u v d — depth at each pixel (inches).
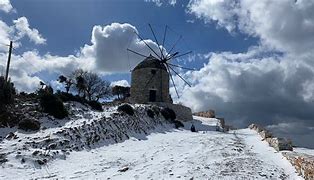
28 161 874.1
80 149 1068.5
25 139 1040.2
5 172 798.5
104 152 1074.7
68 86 2495.1
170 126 1904.5
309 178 724.7
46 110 1305.4
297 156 893.8
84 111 1477.6
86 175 816.9
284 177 799.1
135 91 2571.4
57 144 1036.5
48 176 800.9
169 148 1144.8
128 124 1476.4
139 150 1122.7
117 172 847.7
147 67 2576.3
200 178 784.9
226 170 841.5
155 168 876.6
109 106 1771.7
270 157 1009.5
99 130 1252.5
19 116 1208.2
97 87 2780.5
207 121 2409.0
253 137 1523.1
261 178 786.2
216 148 1117.1
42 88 1579.7
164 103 2309.3
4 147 944.3
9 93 1298.0
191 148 1154.7
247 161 926.4
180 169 860.0
